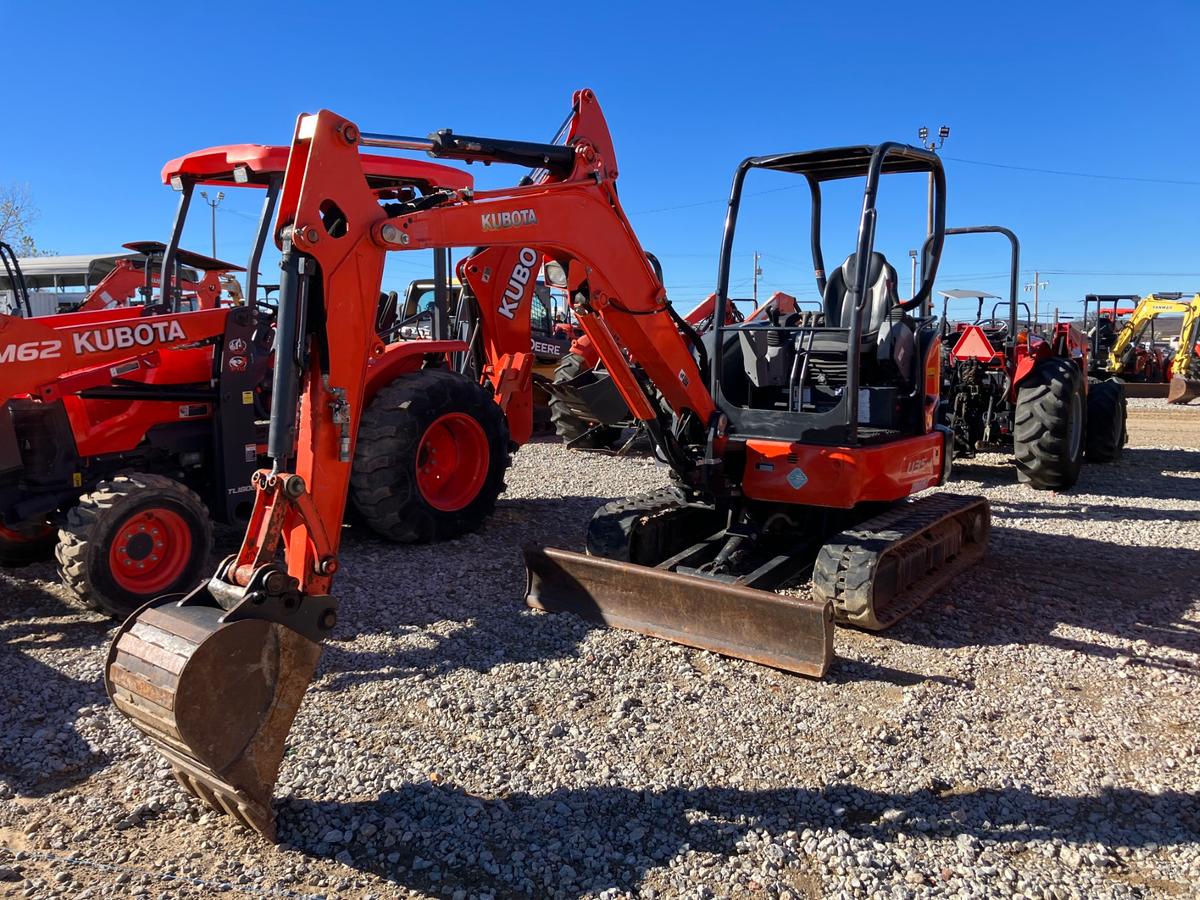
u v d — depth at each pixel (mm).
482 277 7371
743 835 2955
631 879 2730
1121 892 2658
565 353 12492
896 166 5305
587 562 4805
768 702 3916
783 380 5602
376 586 5461
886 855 2850
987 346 8875
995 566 5969
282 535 3184
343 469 3264
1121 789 3242
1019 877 2730
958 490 8711
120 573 4914
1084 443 9508
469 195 3840
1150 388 20453
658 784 3258
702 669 4273
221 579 3049
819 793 3205
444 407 6480
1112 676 4223
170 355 5777
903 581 4973
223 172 6191
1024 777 3320
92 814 3062
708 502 5566
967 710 3859
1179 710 3879
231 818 3033
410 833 2930
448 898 2641
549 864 2795
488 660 4340
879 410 5414
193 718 2674
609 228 4578
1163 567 5977
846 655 4430
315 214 3150
